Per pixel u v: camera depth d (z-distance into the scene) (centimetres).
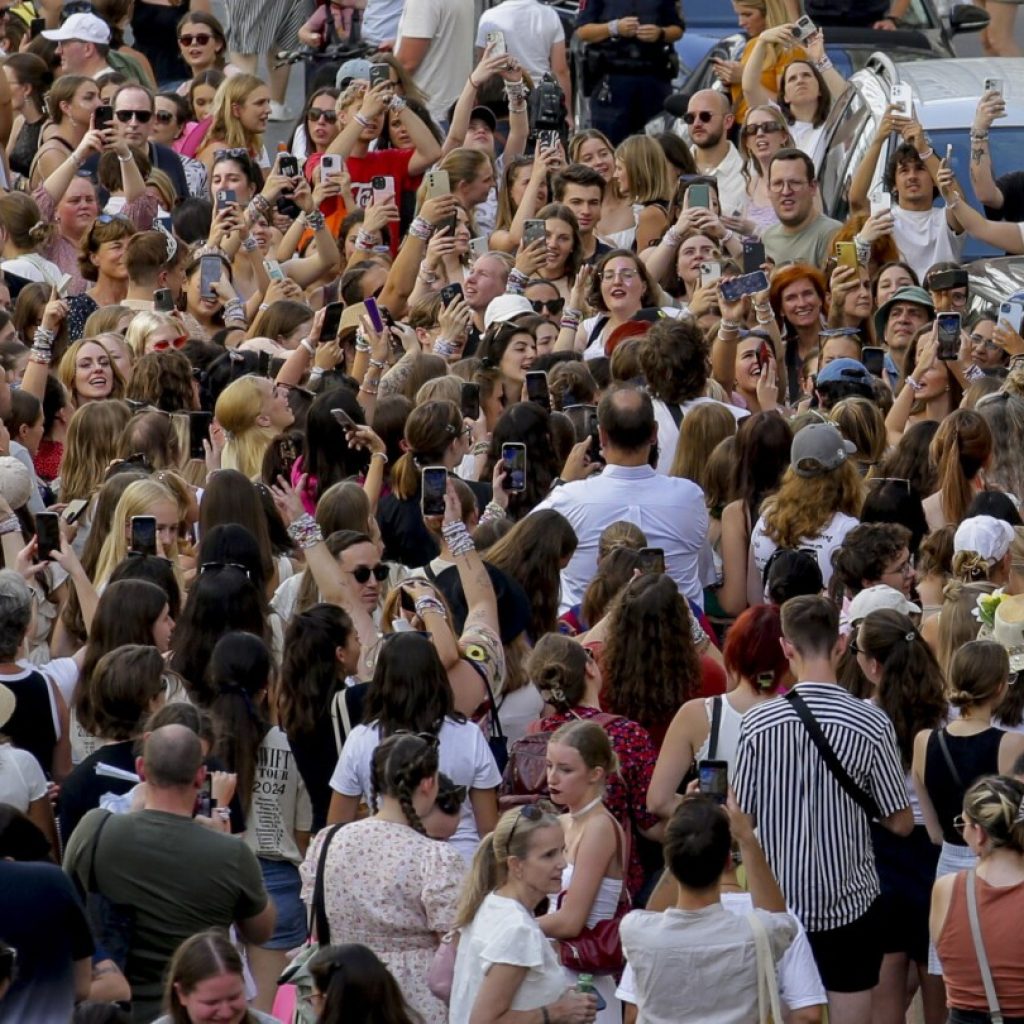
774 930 2341
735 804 2588
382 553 3441
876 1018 2775
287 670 2783
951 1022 2495
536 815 2347
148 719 2612
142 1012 2427
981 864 2486
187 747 2466
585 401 3903
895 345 4616
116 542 3256
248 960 2681
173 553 3269
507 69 5844
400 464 3459
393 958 2445
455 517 2966
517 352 4094
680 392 3819
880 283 4753
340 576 3058
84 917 2364
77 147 5603
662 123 6569
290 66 7481
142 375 3897
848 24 6838
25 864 2352
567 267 4866
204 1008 2148
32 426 3762
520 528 3073
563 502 3338
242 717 2758
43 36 6412
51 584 3266
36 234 4997
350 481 3275
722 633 3550
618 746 2725
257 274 5125
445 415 3447
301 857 2795
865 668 2847
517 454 3388
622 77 6744
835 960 2638
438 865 2453
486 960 2303
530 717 2977
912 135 5247
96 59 6378
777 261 5288
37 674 2864
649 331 3888
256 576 3078
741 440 3506
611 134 6769
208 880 2438
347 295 4709
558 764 2566
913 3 6956
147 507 3238
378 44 7131
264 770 2778
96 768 2648
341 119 5878
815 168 5859
